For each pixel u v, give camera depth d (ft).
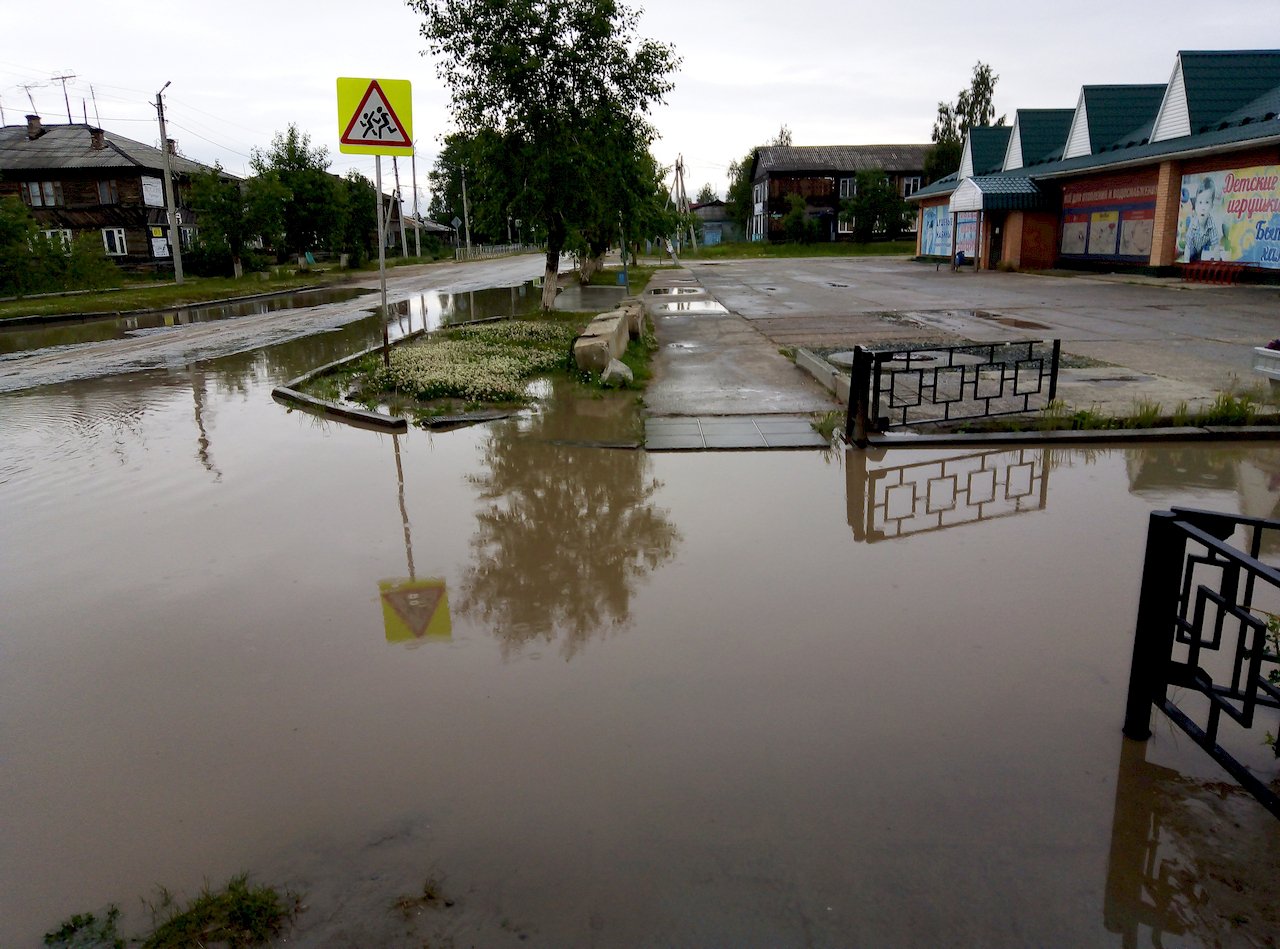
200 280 124.57
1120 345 40.24
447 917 7.86
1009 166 121.19
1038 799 9.26
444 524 18.24
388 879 8.34
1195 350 38.32
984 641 12.71
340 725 10.93
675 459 23.06
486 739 10.52
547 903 7.98
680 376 35.06
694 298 74.02
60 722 11.21
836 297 71.72
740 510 18.79
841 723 10.68
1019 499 19.22
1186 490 19.70
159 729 10.98
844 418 26.53
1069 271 96.07
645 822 8.98
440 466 22.70
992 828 8.84
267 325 62.18
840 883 8.14
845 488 20.26
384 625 13.70
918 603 14.01
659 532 17.51
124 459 24.13
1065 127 117.19
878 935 7.56
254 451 24.67
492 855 8.60
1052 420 24.57
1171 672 9.90
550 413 28.68
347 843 8.84
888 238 193.57
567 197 52.80
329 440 25.75
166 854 8.78
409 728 10.81
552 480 21.25
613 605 14.17
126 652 13.03
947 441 23.77
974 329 47.78
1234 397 27.86
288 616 14.10
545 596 14.60
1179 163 77.41
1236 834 8.74
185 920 7.86
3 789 9.87
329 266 170.60
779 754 10.07
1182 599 9.89
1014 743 10.23
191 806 9.48
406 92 32.50
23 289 88.69
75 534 18.21
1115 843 8.63
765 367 36.78
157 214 144.36
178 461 23.81
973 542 16.67
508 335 46.96
